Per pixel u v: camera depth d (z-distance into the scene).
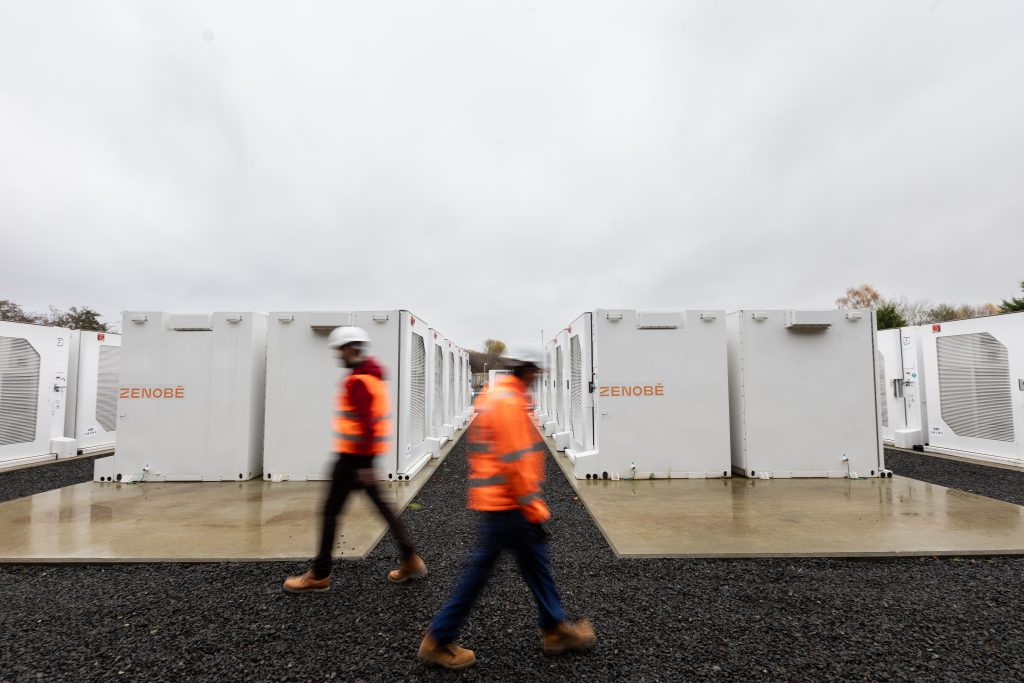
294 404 8.23
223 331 8.41
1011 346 9.70
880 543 4.84
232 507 6.44
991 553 4.54
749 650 2.96
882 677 2.68
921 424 11.62
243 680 2.68
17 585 4.00
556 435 11.38
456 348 17.05
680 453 8.24
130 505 6.57
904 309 37.66
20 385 10.55
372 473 3.97
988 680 2.65
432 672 2.74
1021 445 9.50
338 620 3.36
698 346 8.34
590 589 3.84
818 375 8.34
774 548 4.73
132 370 8.35
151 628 3.27
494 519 2.84
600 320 8.33
